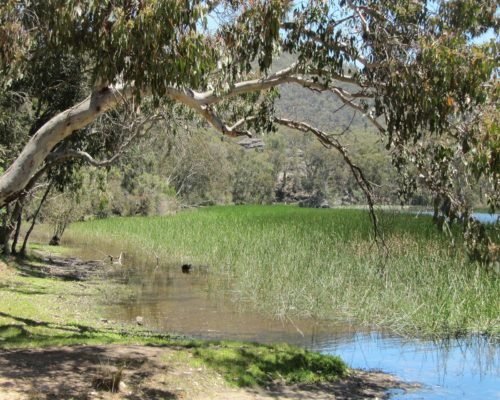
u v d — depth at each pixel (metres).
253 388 8.08
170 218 43.41
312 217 37.72
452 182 8.65
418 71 7.80
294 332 12.94
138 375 7.68
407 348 11.66
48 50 8.88
